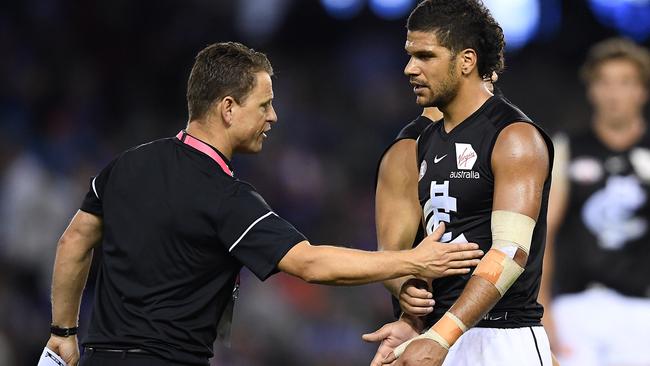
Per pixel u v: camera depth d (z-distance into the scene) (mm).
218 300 15359
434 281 15148
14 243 36531
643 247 23203
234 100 15242
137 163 15375
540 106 53062
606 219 23281
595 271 23391
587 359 23547
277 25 53750
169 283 14992
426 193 14977
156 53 50281
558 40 52125
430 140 15211
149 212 15031
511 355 14633
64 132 43062
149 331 14852
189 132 15461
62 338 16438
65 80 46500
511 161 14016
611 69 23156
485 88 14914
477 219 14531
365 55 54781
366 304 38594
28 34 47062
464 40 14445
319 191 47000
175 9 51031
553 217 23250
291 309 37031
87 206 15812
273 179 46062
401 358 13758
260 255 14680
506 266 13750
